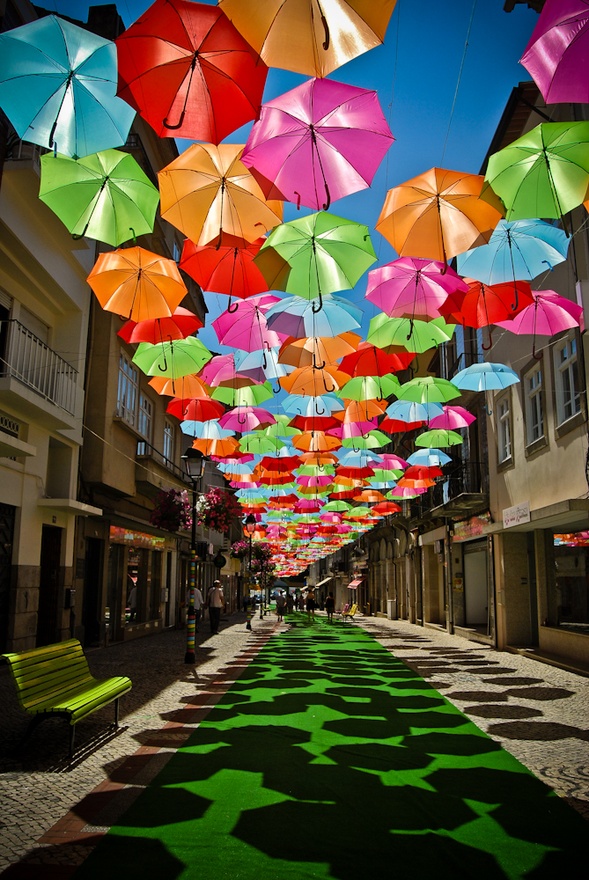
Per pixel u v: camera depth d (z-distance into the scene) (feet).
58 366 47.34
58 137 12.95
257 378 29.12
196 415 32.96
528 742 22.22
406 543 112.78
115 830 14.05
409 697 31.22
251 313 25.84
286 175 13.94
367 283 21.89
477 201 16.22
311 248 17.98
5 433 37.29
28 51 12.24
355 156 13.60
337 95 12.91
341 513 92.07
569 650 45.01
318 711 27.58
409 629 89.97
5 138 34.55
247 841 13.56
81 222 16.84
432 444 43.73
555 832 14.20
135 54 11.51
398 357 27.04
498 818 14.99
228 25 11.03
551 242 20.40
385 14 10.72
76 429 49.62
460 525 74.13
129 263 20.53
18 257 40.65
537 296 24.43
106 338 55.47
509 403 55.62
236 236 16.66
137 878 11.85
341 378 30.32
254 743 21.89
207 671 40.60
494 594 58.75
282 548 174.19
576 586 45.75
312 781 17.69
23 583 41.09
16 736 22.38
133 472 62.80
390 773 18.53
